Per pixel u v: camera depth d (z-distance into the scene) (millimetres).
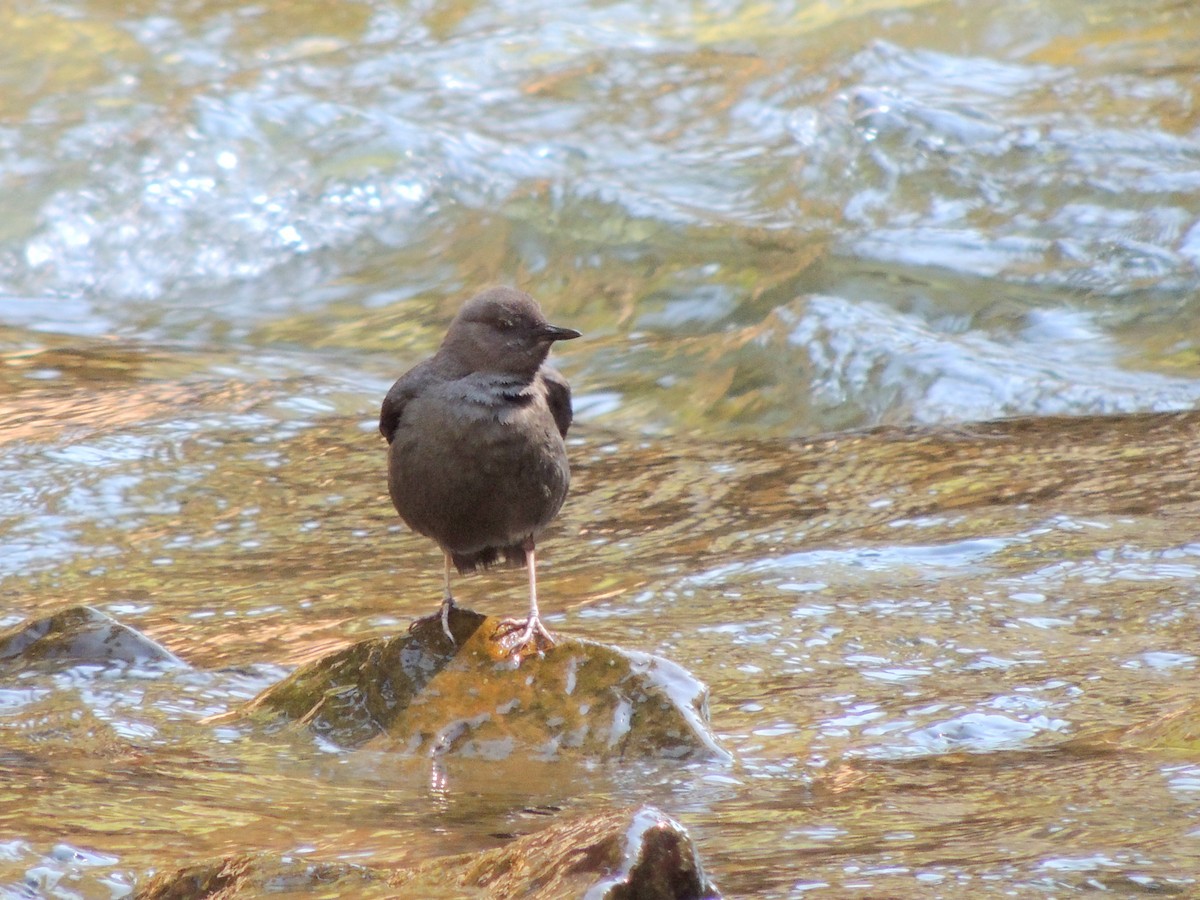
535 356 7906
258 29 23828
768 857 5895
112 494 12656
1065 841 5898
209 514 12391
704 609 9883
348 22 24078
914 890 5438
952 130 19156
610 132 21016
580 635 9500
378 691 7777
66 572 11305
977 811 6395
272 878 5469
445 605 8125
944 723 7754
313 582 10969
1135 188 17656
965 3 23031
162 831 6328
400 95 22094
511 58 22938
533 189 19891
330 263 19688
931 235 17547
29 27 23594
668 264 17969
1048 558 10328
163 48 23281
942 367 14664
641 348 16531
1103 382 14398
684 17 23969
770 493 12508
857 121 19578
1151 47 21266
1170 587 9625
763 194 19172
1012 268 16781
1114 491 11703
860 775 7039
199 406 14883
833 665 8773
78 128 21453
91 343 17656
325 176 20625
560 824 5445
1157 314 15812
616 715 7457
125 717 8156
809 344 15305
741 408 14883
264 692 8156
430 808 6691
